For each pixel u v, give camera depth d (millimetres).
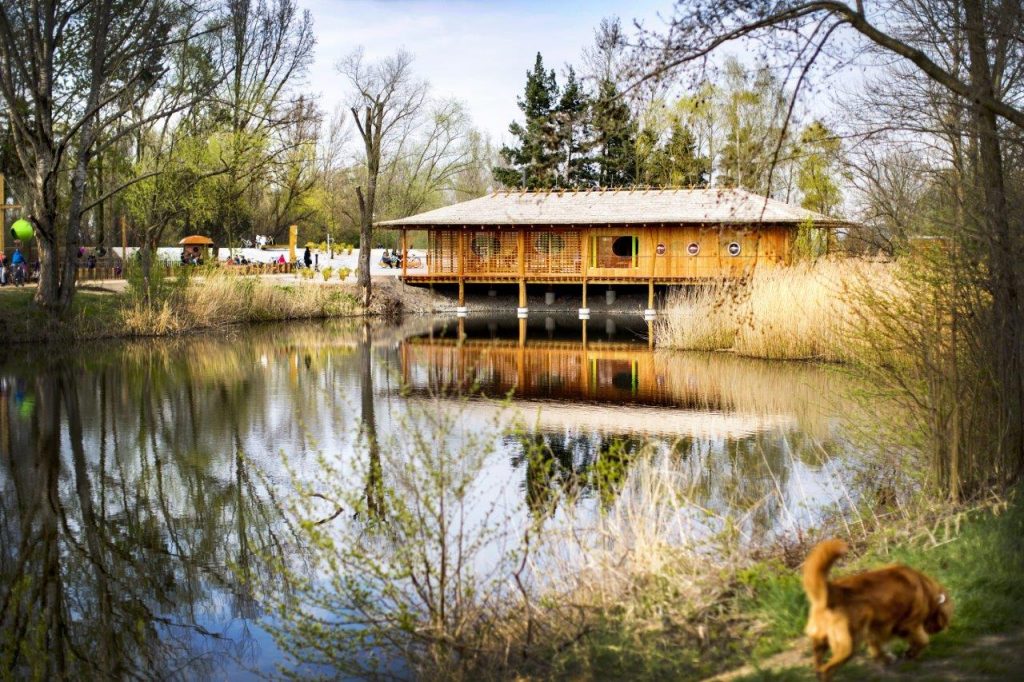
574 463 11953
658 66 6652
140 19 29938
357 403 18141
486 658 5520
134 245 55906
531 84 51312
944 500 7457
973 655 4410
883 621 4188
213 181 41969
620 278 41000
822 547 4027
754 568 5914
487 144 69125
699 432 14477
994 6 7117
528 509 8141
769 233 35594
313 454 13531
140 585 8633
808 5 6355
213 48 39906
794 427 14633
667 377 21609
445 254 45125
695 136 41406
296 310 40219
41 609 8133
